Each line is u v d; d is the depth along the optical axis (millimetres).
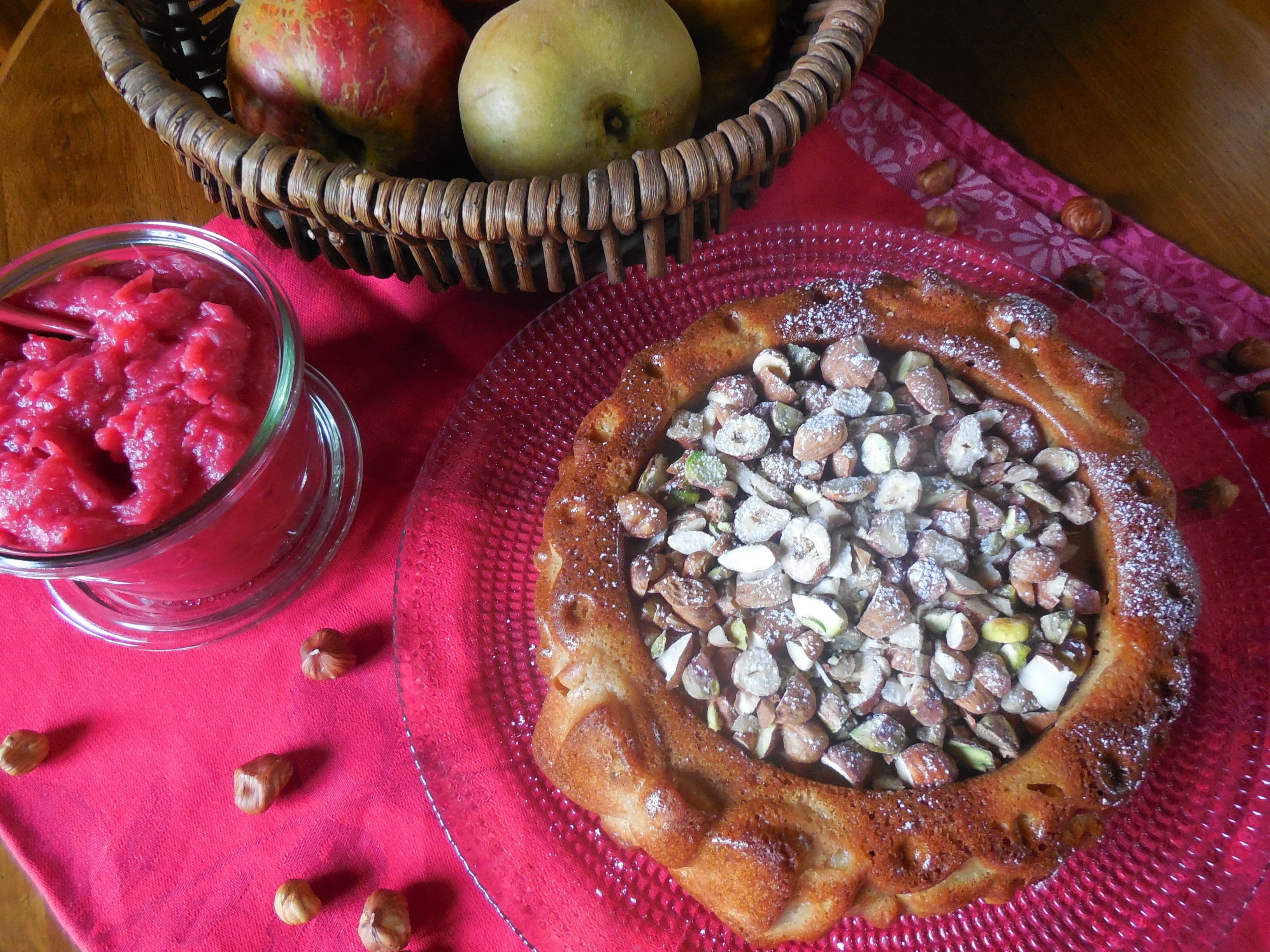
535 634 311
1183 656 275
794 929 262
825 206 381
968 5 406
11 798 306
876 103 389
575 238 274
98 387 278
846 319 310
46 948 298
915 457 287
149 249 305
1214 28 388
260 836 302
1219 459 312
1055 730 264
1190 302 352
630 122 296
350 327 361
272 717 316
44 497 266
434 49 295
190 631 321
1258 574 298
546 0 278
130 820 304
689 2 302
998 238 371
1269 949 269
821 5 325
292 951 291
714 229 325
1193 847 271
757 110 271
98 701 318
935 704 260
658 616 277
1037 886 272
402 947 284
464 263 290
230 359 285
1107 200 371
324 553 333
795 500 281
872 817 256
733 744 265
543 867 280
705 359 309
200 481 280
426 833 302
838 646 269
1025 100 389
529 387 339
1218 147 375
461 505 324
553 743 281
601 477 295
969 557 280
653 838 259
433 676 302
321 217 273
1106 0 397
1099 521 289
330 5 281
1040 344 307
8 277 293
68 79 384
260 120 310
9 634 325
